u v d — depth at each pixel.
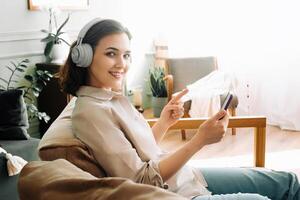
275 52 3.58
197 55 4.03
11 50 2.99
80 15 3.58
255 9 3.64
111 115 1.04
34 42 3.16
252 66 3.74
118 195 0.54
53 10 3.13
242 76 3.79
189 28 4.03
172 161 1.01
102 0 3.82
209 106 3.18
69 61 1.11
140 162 1.02
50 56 3.07
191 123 1.55
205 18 3.93
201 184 1.23
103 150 0.98
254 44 3.70
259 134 1.56
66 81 1.12
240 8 3.72
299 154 2.89
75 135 1.03
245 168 1.33
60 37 3.10
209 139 1.03
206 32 3.95
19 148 2.13
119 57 1.09
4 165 1.74
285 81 3.53
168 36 4.17
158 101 3.82
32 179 0.66
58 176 0.64
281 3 3.50
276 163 2.72
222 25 3.85
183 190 1.15
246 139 3.29
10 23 2.95
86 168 0.98
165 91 3.79
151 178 0.99
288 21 3.48
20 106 2.29
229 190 1.25
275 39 3.57
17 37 3.01
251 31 3.70
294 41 3.47
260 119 1.54
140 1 4.20
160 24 4.24
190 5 3.98
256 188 1.24
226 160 2.81
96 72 1.08
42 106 3.08
